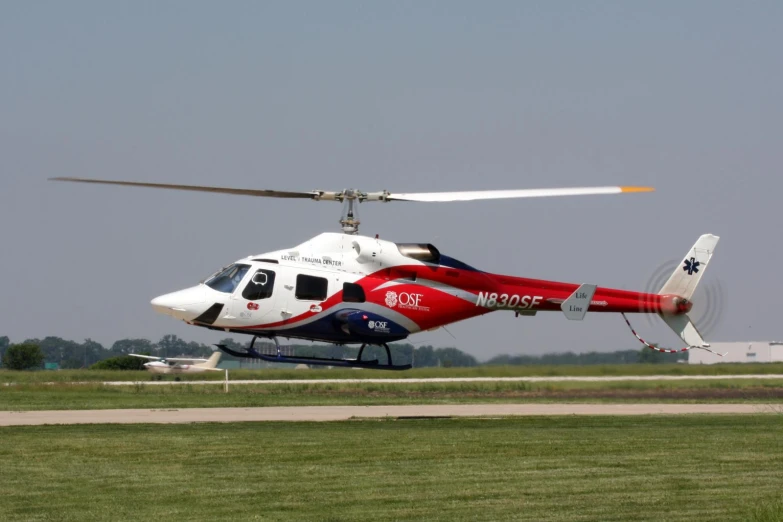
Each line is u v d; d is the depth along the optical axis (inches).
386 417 2054.6
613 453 1412.4
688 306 2053.4
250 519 972.6
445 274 1800.0
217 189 1622.8
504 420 1998.0
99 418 1929.1
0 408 2257.6
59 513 991.6
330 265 1760.6
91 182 1551.4
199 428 1705.2
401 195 1700.3
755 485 1161.4
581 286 1904.5
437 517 987.9
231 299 1711.4
